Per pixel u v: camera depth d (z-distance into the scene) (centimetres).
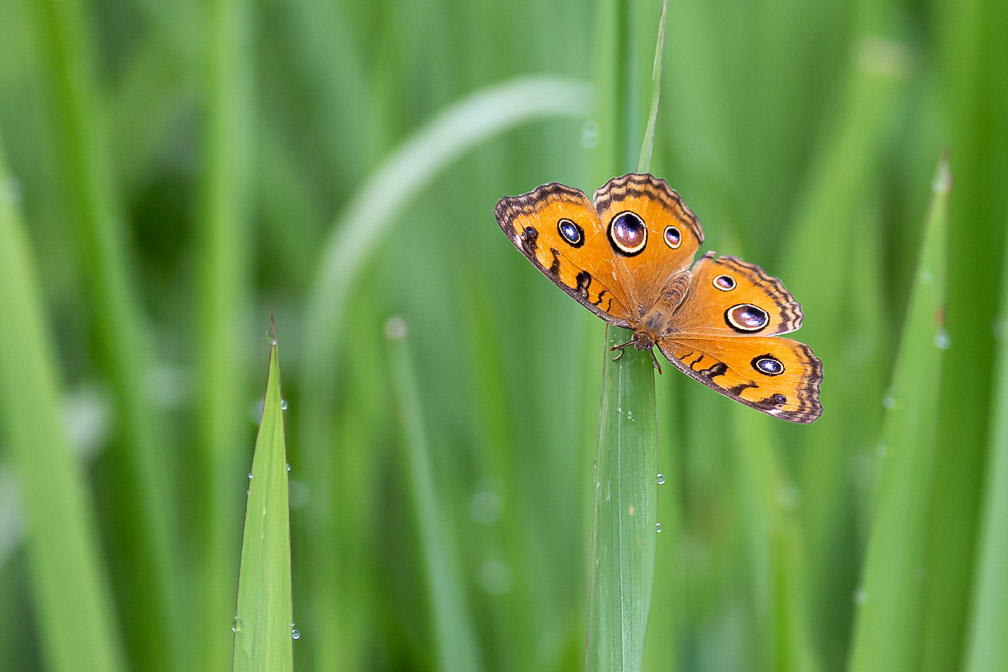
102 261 83
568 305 91
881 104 84
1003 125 82
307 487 86
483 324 84
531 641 85
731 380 77
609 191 77
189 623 88
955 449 83
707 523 88
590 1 90
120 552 85
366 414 88
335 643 84
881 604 77
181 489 90
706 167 87
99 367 84
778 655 79
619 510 73
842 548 88
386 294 90
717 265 78
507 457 85
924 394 76
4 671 89
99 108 88
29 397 79
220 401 85
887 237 91
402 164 86
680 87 90
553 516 90
